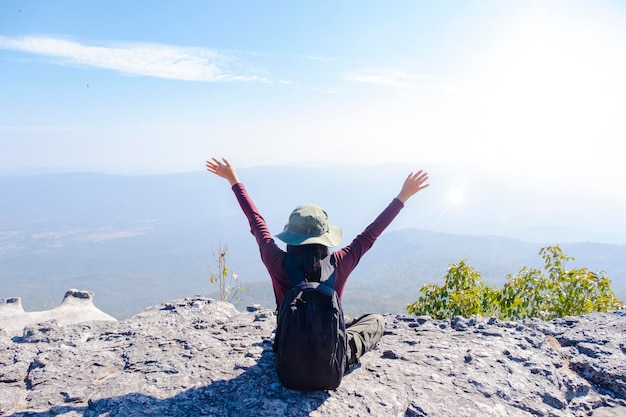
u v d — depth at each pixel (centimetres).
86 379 341
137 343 413
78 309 598
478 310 762
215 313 507
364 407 294
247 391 314
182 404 296
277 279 310
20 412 294
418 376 339
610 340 410
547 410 303
